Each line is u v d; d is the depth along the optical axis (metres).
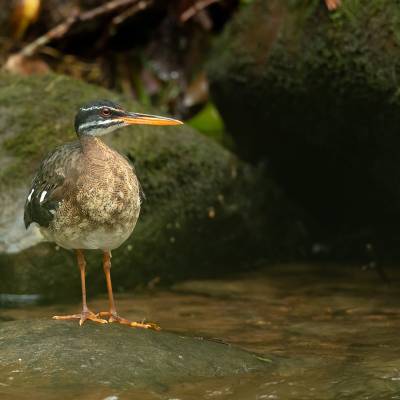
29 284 12.38
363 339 10.43
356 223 15.95
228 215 14.46
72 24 17.80
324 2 12.75
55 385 8.24
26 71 17.34
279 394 8.32
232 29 15.03
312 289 13.25
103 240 9.88
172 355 9.02
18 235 12.38
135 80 18.33
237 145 16.45
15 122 13.59
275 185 15.52
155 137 13.78
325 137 14.19
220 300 12.63
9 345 9.02
